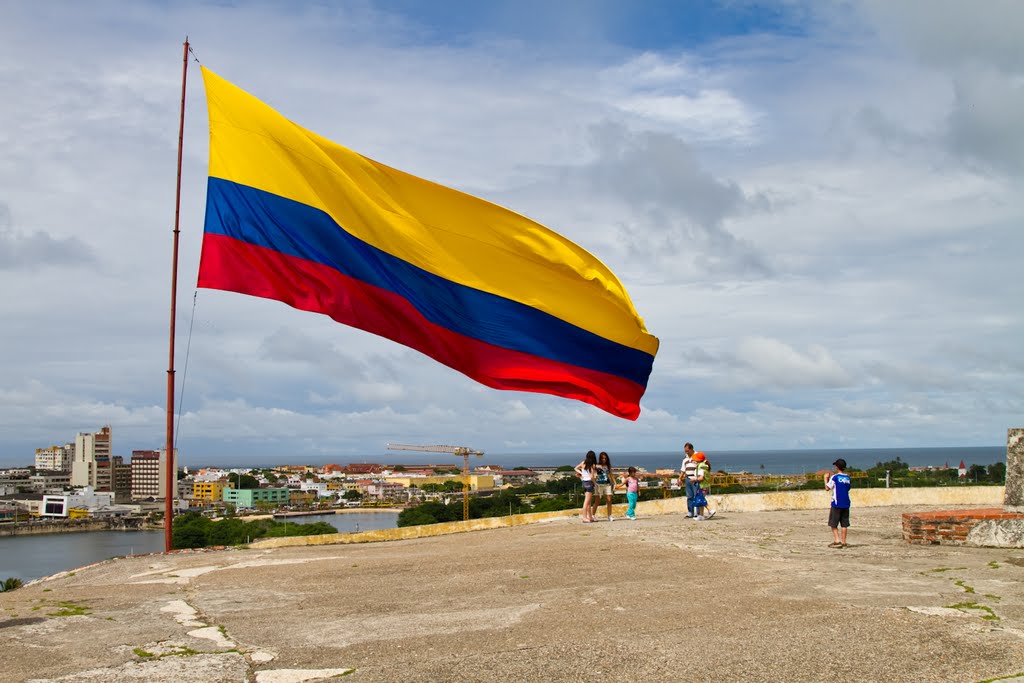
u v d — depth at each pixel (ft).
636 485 90.94
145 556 64.64
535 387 63.36
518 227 61.16
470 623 37.47
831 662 30.55
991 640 33.19
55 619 38.47
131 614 39.91
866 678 28.76
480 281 61.21
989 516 59.88
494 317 61.57
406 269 59.72
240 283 57.62
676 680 28.60
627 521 84.48
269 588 47.47
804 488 120.78
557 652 32.07
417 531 83.41
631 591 44.70
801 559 55.31
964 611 38.29
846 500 61.41
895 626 35.58
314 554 64.34
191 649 32.73
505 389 62.80
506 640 34.06
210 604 42.68
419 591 45.85
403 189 60.23
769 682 28.37
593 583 47.29
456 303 60.75
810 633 34.63
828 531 71.82
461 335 61.05
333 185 59.41
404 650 32.60
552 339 62.95
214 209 58.34
